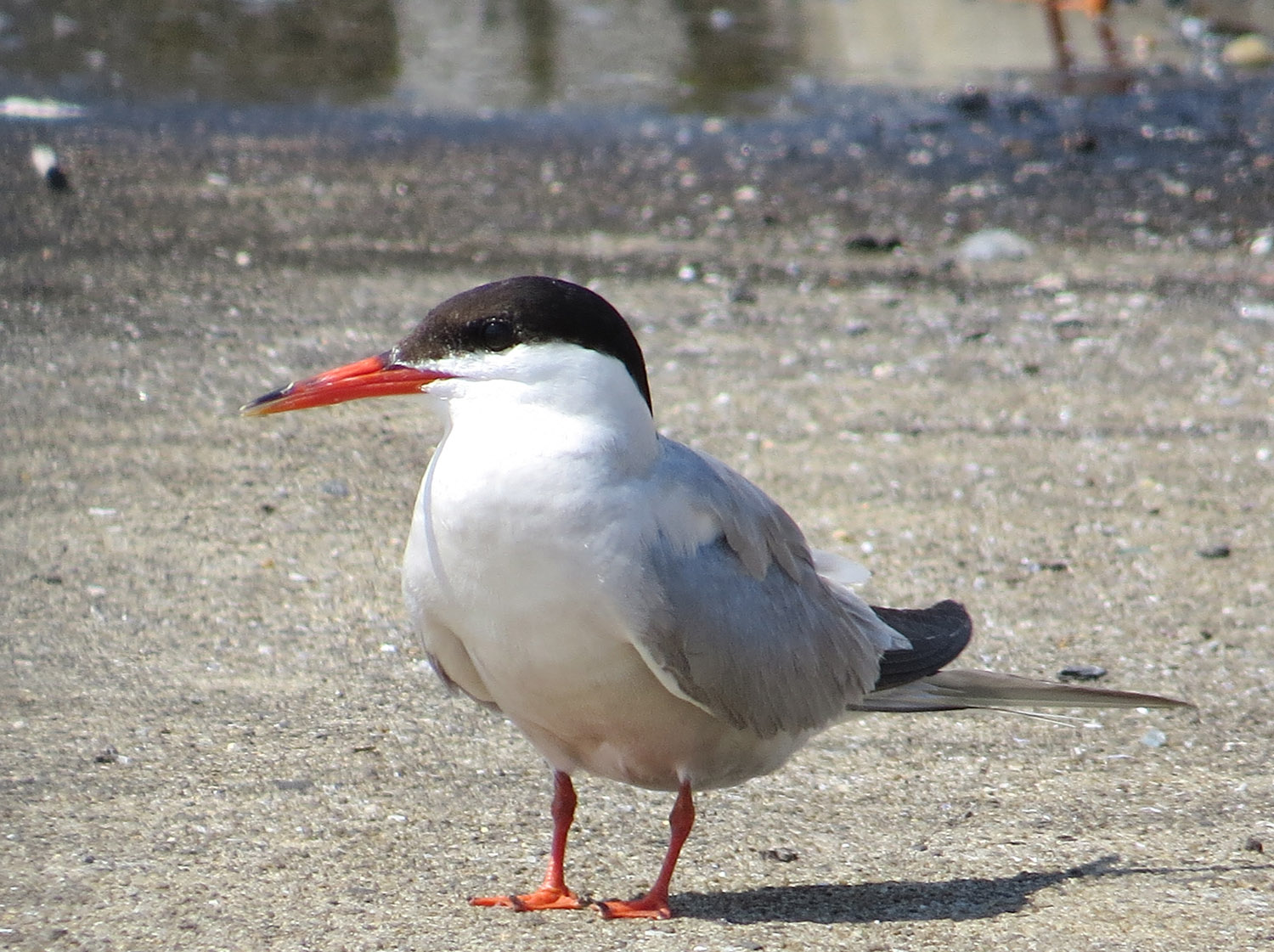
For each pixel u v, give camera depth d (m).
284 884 6.83
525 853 7.35
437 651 6.90
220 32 29.25
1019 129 24.89
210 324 14.99
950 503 12.19
